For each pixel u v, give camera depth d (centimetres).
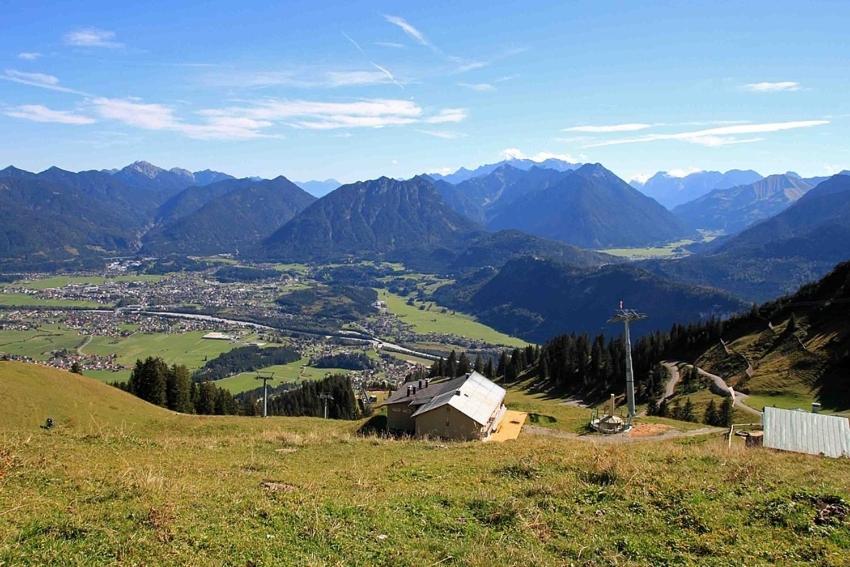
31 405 4978
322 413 11488
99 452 2325
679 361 10706
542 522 1523
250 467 2206
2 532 1224
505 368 13400
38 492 1552
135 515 1384
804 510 1505
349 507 1567
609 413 6706
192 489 1688
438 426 5194
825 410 6512
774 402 7056
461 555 1306
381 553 1302
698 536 1407
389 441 3247
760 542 1364
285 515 1488
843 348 7719
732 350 9706
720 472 2006
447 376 13275
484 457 2552
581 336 12812
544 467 2134
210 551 1240
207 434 5088
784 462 2339
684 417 6756
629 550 1359
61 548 1175
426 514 1573
